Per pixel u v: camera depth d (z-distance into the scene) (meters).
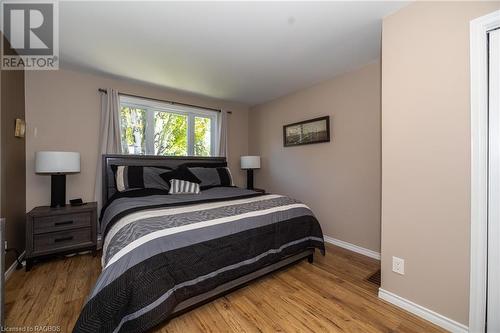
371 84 2.64
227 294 1.78
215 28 1.95
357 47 2.29
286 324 1.49
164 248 1.38
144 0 1.60
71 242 2.40
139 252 1.30
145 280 1.24
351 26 1.93
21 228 2.40
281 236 2.04
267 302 1.73
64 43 2.18
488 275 1.33
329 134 3.10
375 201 2.60
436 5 1.50
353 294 1.84
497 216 1.30
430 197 1.52
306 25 1.91
